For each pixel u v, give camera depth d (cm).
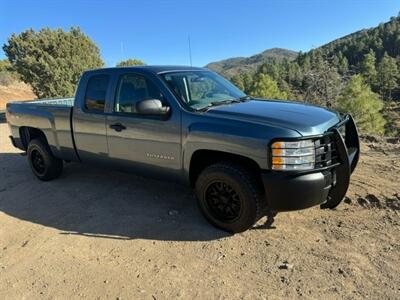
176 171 440
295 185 356
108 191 564
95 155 525
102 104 500
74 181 619
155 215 472
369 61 9244
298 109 428
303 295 307
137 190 561
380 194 483
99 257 384
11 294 335
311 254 363
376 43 13112
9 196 573
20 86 3959
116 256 384
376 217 429
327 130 379
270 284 324
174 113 426
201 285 329
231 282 330
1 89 3525
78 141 541
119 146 487
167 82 445
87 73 523
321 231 405
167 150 438
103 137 503
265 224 427
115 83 487
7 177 670
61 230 449
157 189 560
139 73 465
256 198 382
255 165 379
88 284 341
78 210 503
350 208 454
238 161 400
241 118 389
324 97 3198
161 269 356
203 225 437
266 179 364
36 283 348
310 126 367
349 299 299
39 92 2031
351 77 4062
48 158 604
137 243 407
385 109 7431
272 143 357
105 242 414
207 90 476
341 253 361
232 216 405
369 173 567
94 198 540
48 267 372
